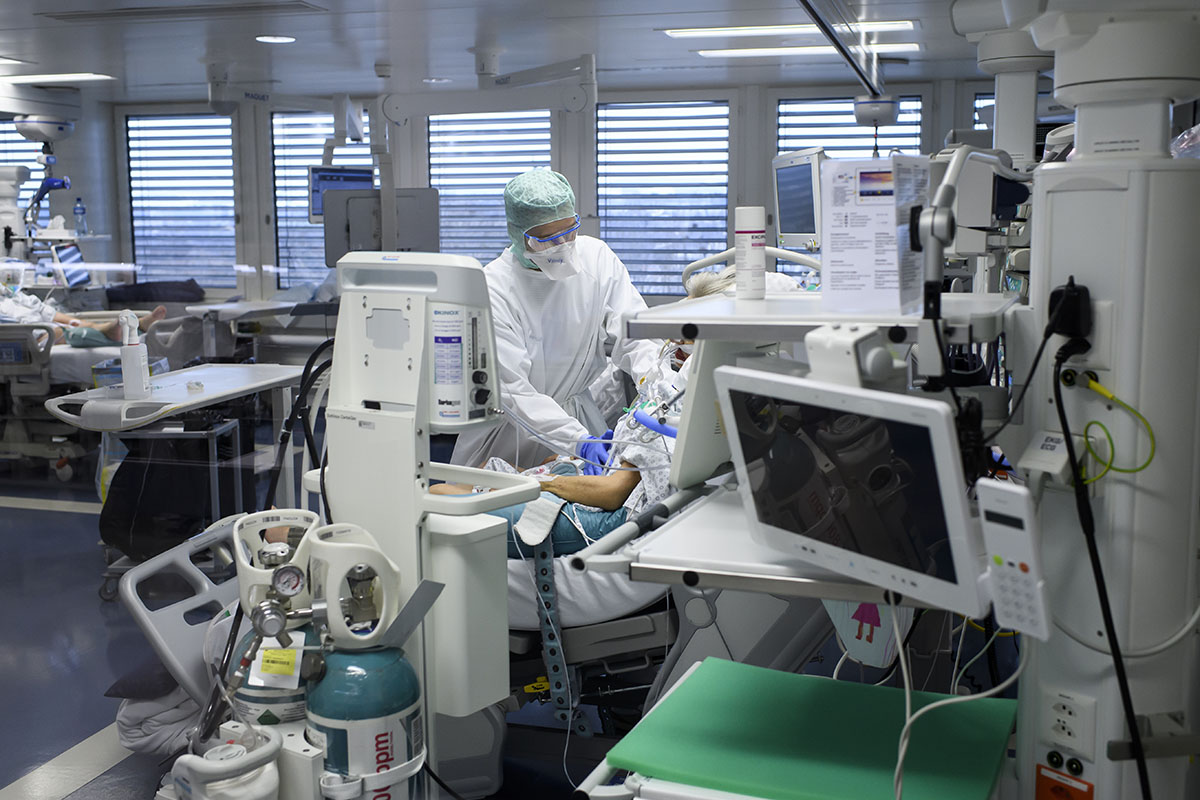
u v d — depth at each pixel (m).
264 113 4.32
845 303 1.28
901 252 1.21
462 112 4.05
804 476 1.15
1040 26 1.27
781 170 3.78
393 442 1.74
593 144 4.96
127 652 2.92
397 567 1.73
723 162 5.18
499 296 2.82
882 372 1.13
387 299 1.74
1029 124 3.18
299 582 1.65
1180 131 2.87
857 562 1.14
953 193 1.15
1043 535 1.35
